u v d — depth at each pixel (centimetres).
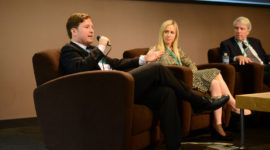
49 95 218
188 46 507
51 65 230
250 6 552
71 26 256
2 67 400
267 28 577
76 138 212
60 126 217
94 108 204
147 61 273
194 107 263
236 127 353
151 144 245
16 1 401
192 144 290
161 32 336
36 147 285
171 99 231
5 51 400
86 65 232
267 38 578
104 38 246
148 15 474
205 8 517
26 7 406
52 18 420
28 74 415
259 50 416
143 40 473
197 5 510
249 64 350
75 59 236
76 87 207
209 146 281
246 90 354
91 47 265
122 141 198
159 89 232
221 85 310
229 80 331
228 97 270
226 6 534
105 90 199
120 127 198
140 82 232
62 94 213
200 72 311
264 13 573
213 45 527
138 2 467
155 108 238
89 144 208
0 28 395
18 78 410
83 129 208
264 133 334
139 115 217
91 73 203
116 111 198
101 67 267
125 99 196
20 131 346
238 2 539
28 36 409
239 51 395
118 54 457
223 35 535
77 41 257
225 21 535
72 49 243
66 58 238
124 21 459
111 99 198
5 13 397
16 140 309
